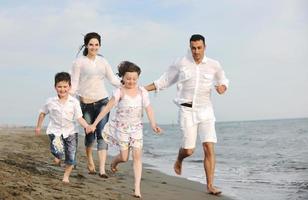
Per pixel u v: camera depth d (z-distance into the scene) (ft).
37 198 12.69
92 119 20.21
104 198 14.43
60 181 16.33
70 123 16.69
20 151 30.09
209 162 18.98
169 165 31.42
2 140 38.06
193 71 18.70
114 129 16.84
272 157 36.55
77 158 29.53
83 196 14.12
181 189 19.67
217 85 19.08
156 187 19.39
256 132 97.81
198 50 18.33
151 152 46.26
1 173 15.29
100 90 20.10
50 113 16.83
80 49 20.08
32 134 49.55
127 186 18.30
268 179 23.99
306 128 113.39
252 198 18.47
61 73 16.79
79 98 20.07
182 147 19.27
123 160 17.60
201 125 18.93
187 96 18.92
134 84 16.61
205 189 20.30
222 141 63.31
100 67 19.97
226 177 25.11
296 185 21.65
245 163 32.68
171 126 205.57
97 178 19.30
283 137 68.23
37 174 17.19
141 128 16.63
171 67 19.27
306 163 30.76
